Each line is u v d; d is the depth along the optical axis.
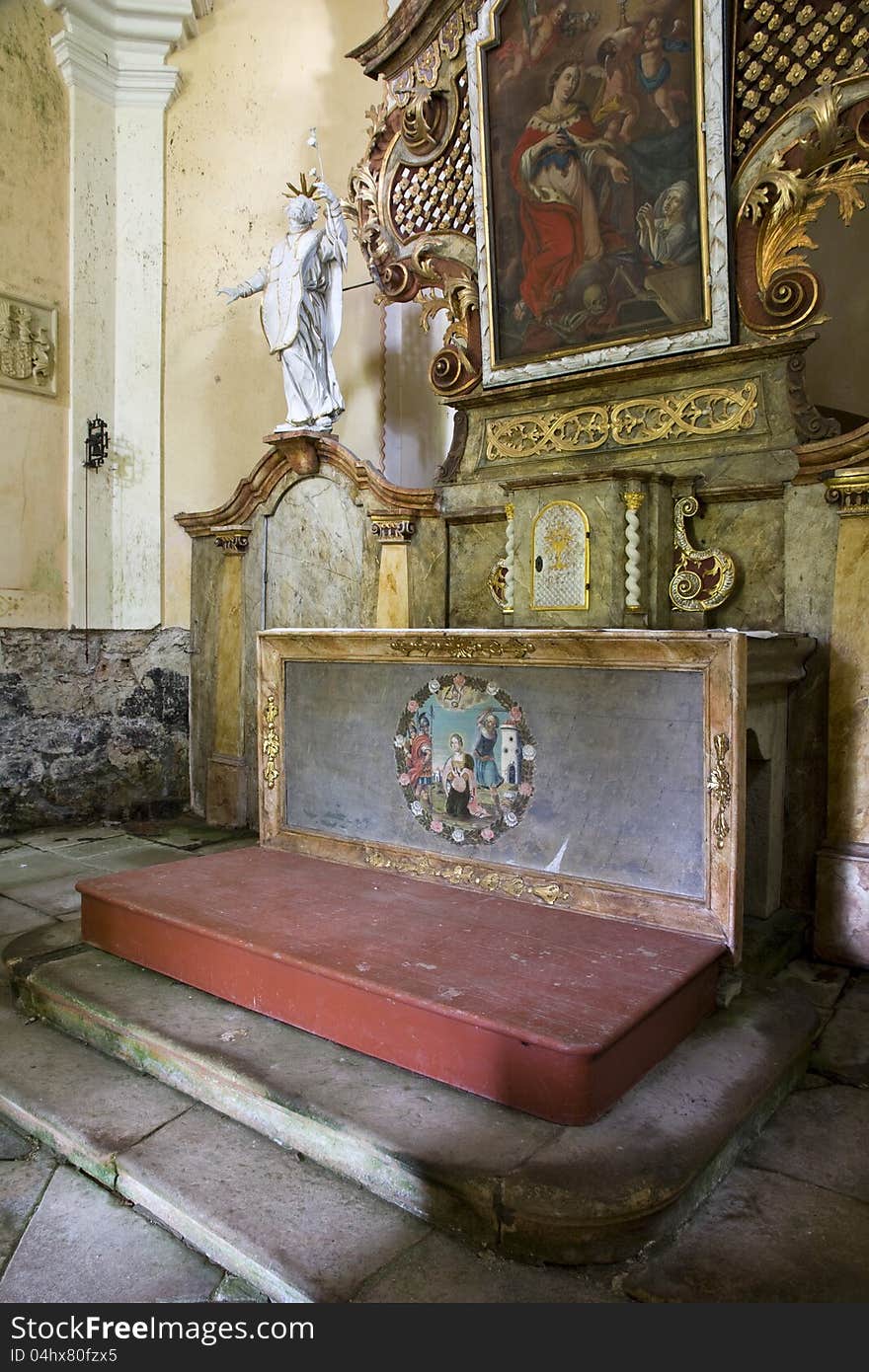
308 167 5.38
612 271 3.43
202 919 2.45
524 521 3.49
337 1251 1.58
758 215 3.16
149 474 5.09
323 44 5.40
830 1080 2.22
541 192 3.55
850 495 2.91
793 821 3.11
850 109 3.00
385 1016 2.03
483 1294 1.48
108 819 4.96
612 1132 1.75
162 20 4.96
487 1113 1.83
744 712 2.29
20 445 4.65
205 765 5.06
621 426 3.54
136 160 5.05
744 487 3.20
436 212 4.00
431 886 2.79
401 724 2.96
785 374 3.17
